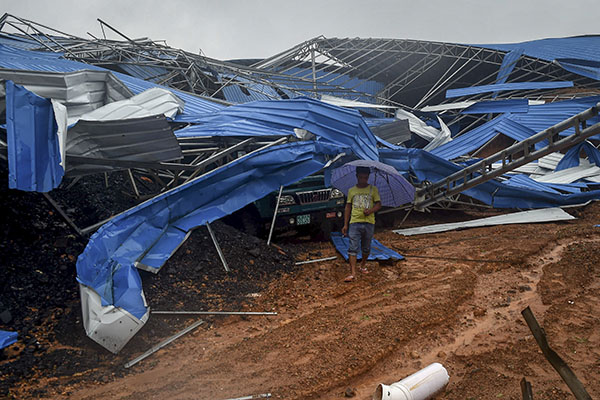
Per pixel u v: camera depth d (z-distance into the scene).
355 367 4.60
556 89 29.73
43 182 5.41
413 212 14.66
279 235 10.04
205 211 7.79
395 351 4.99
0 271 5.97
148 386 4.36
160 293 6.39
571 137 9.38
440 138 21.33
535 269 7.75
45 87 8.69
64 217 7.55
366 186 7.79
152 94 10.85
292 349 5.08
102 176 9.73
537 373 4.32
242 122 10.53
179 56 23.41
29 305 5.74
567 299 6.20
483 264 8.19
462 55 32.94
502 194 13.14
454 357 4.80
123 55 21.59
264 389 4.27
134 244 6.58
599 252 8.12
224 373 4.59
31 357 4.77
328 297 6.80
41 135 5.52
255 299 6.73
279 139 10.00
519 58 30.34
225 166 8.05
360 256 8.82
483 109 24.42
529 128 19.89
